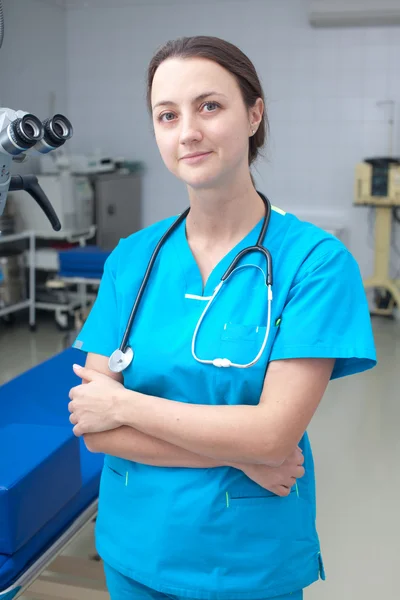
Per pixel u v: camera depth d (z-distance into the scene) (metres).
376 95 5.73
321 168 5.97
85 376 1.18
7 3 5.54
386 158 5.48
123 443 1.12
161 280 1.21
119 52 6.28
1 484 1.34
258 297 1.13
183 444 1.06
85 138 6.52
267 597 1.14
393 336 5.28
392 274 5.97
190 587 1.13
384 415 3.76
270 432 1.04
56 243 5.63
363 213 5.94
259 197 1.23
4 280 5.23
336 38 5.72
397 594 2.26
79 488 1.63
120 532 1.19
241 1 5.89
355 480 3.04
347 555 2.48
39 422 2.02
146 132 6.34
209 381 1.11
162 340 1.16
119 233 6.06
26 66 5.86
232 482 1.12
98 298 1.31
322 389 1.09
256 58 5.94
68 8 6.32
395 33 5.60
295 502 1.17
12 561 1.36
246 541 1.13
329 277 1.11
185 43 1.06
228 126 1.05
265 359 1.09
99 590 2.00
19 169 5.54
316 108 5.88
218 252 1.20
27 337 5.24
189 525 1.12
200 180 1.08
